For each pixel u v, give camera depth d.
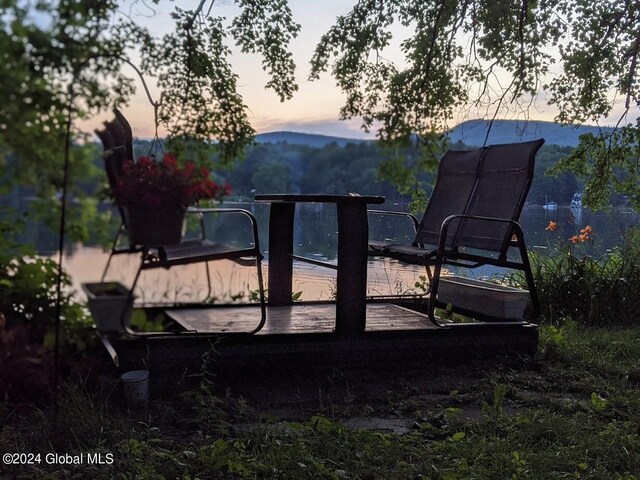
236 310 4.24
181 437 2.80
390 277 6.58
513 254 6.51
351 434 2.72
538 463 2.53
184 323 3.70
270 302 4.51
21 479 2.30
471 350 3.96
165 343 3.28
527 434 2.83
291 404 3.23
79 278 2.28
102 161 2.21
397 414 3.14
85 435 2.67
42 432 2.62
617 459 2.62
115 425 2.78
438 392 3.50
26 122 1.96
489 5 4.97
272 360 3.51
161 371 3.27
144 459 2.44
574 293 5.70
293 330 3.63
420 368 3.81
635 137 6.16
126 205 2.46
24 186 2.06
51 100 2.00
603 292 5.58
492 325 3.99
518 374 3.78
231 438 2.75
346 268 3.63
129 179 2.43
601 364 4.06
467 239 4.56
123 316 2.49
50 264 2.24
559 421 2.94
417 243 4.96
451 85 3.53
